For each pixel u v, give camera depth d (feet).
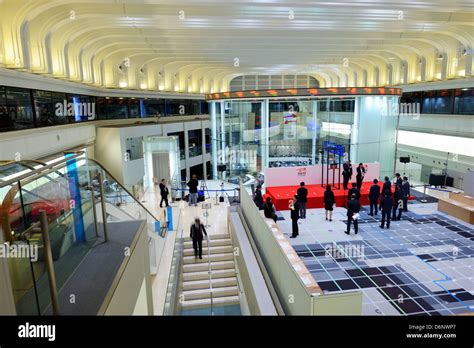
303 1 33.81
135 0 32.40
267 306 20.11
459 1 35.06
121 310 12.89
